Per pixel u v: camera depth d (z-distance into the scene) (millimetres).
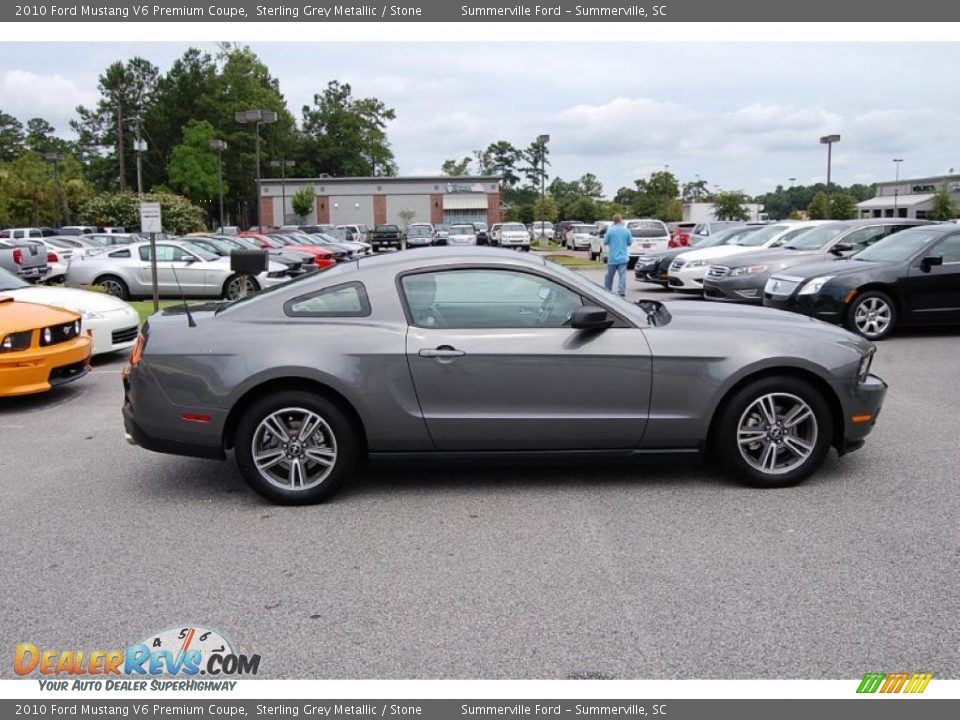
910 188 81875
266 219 72812
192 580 4039
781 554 4250
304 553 4355
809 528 4602
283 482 5082
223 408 4953
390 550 4379
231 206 92625
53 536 4645
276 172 92125
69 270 18562
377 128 106438
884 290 11117
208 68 92375
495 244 44438
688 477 5531
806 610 3646
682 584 3918
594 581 3961
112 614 3705
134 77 95750
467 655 3328
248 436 5000
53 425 7320
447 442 5059
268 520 4859
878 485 5320
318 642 3443
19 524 4844
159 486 5551
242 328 5066
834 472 5602
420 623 3580
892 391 8148
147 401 5023
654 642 3396
